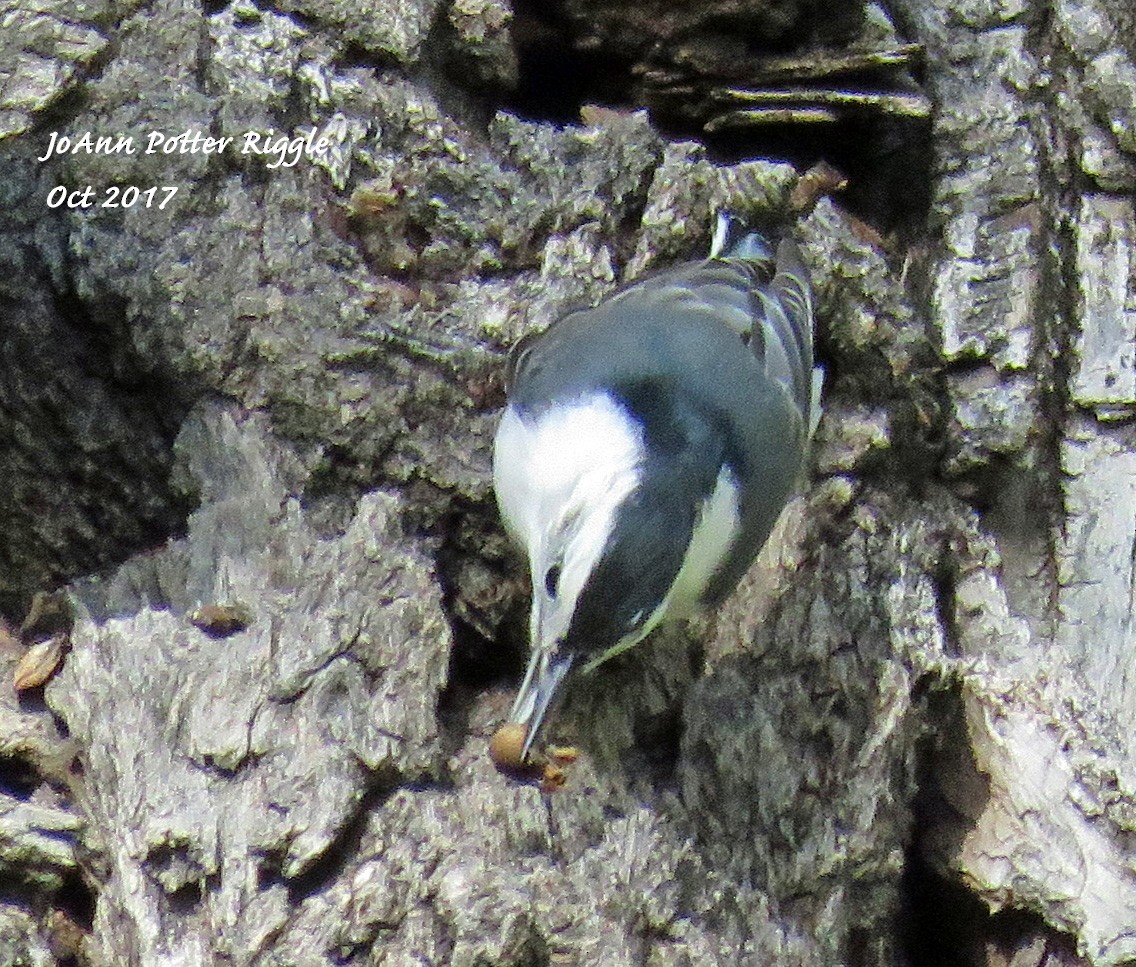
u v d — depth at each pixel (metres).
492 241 9.13
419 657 7.73
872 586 8.67
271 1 9.45
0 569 8.74
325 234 8.81
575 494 7.21
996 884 8.39
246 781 7.38
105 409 8.56
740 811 7.98
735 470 7.54
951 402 9.45
